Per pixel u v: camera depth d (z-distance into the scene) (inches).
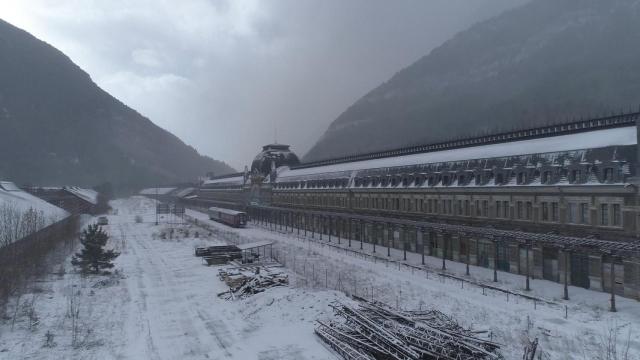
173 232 4325.8
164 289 1956.2
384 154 3661.4
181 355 1184.2
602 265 1708.9
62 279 2094.0
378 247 3070.9
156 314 1567.4
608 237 1701.5
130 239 3853.3
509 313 1427.2
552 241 1711.4
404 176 3009.4
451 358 941.8
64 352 1197.1
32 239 2375.7
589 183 1764.3
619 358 1056.2
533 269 1987.0
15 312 1503.4
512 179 2162.9
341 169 4104.3
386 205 3174.2
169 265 2573.8
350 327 1220.5
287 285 1893.5
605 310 1450.5
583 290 1733.5
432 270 2178.9
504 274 2069.4
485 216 2300.7
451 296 1653.5
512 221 2123.5
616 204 1685.5
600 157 1781.5
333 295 1610.5
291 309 1509.6
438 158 2824.8
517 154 2213.3
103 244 2246.6
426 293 1715.1
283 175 5585.6
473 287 1817.2
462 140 2768.2
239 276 2090.3
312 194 4407.0
